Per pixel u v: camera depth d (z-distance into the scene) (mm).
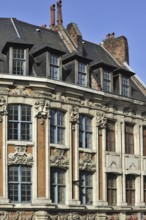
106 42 45781
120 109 39875
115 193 38906
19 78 33281
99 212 36844
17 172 33031
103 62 38750
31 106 33969
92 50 43500
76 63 36969
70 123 35781
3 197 32094
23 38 37375
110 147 39031
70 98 36062
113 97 38875
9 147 32875
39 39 39031
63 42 41031
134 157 40531
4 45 34969
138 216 40156
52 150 34469
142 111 41812
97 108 37875
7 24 38062
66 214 34594
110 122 39375
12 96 33406
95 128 37625
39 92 34031
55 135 35000
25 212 32594
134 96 42156
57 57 35875
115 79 40625
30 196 33156
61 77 35719
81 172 36469
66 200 34906
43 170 33562
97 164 37281
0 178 32281
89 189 36875
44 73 34938
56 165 34406
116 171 38719
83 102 37031
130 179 40312
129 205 39594
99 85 38094
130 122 40750
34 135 33625
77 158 35844
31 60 35344
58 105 35188
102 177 37594
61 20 42344
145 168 41375
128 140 40688
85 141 37062
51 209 33281
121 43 44875
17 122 33531
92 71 39156
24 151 33219
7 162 32594
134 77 44688
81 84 37281
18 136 33438
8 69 33750
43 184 33406
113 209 37844
